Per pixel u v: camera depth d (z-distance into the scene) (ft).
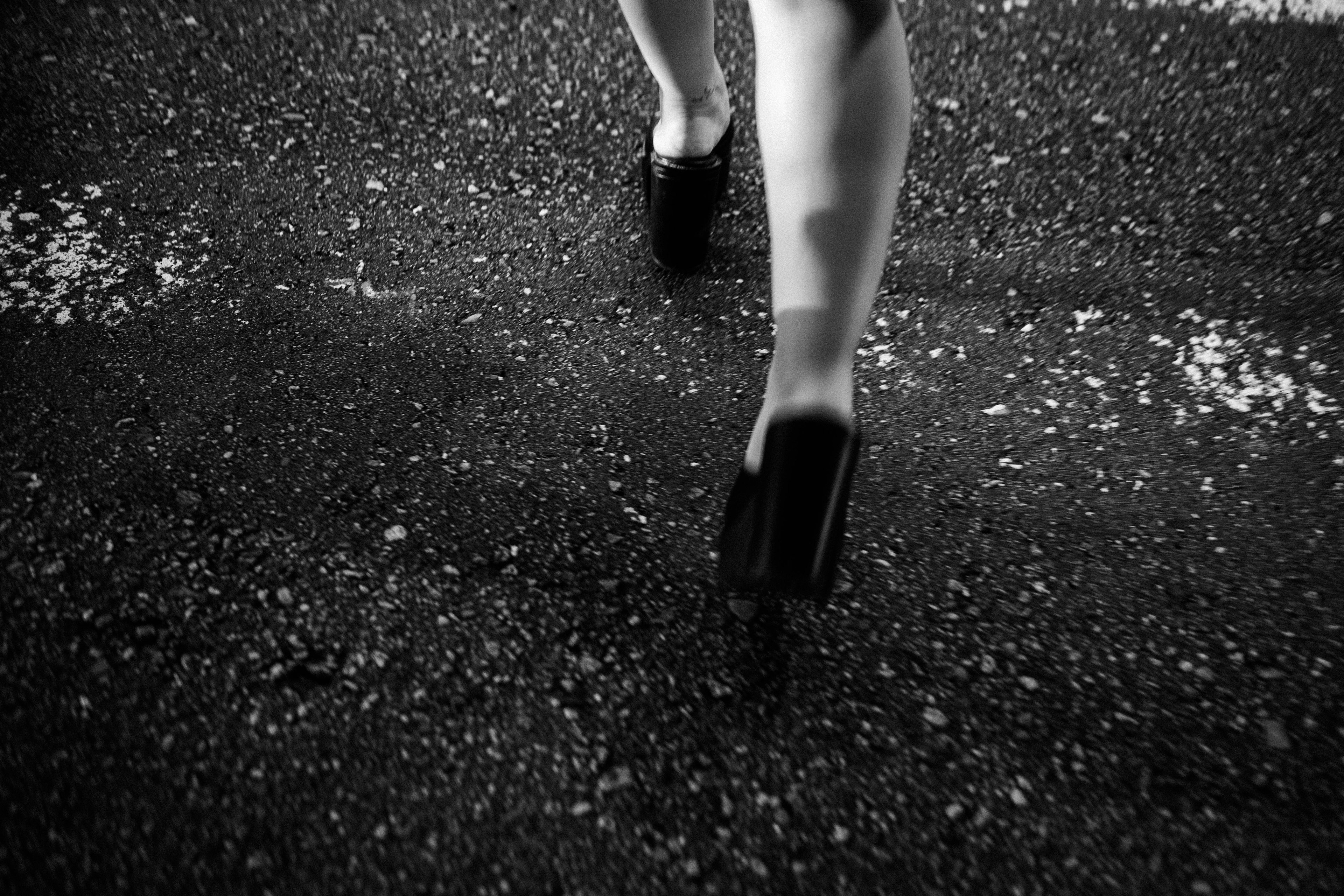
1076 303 6.00
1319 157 6.93
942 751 3.86
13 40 8.00
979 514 4.81
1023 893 3.45
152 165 6.89
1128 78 7.71
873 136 3.01
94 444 4.97
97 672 4.00
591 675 4.09
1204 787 3.74
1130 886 3.47
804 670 4.14
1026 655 4.20
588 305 6.03
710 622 4.31
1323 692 4.05
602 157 7.16
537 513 4.77
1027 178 6.89
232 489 4.79
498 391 5.44
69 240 6.23
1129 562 4.58
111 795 3.62
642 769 3.78
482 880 3.45
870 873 3.50
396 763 3.77
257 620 4.23
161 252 6.21
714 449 5.16
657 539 4.67
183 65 7.84
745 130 7.36
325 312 5.88
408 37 8.25
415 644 4.18
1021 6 8.48
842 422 3.03
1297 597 4.42
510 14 8.53
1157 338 5.76
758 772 3.78
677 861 3.51
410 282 6.13
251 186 6.79
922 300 6.04
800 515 3.05
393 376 5.49
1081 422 5.29
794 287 3.08
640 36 5.07
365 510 4.74
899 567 4.56
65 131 7.12
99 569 4.39
